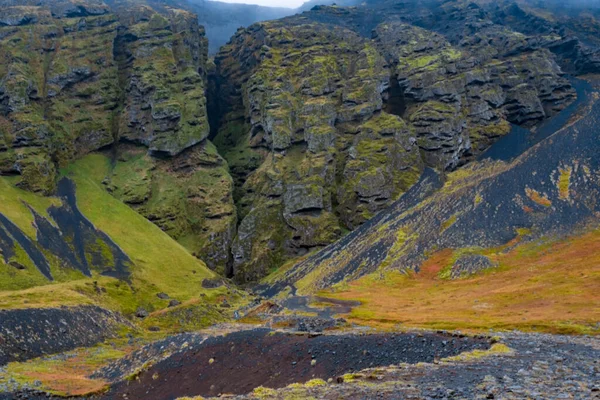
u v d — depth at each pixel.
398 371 39.38
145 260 193.75
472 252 194.38
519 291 132.25
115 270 177.38
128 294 161.12
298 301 156.50
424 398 28.02
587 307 101.06
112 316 125.19
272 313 133.38
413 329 83.00
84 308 119.69
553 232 197.25
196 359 64.50
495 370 36.91
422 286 172.38
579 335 72.88
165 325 131.75
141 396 60.59
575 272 145.25
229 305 163.50
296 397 32.38
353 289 177.75
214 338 68.69
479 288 151.75
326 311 131.75
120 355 97.12
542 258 175.62
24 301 115.50
